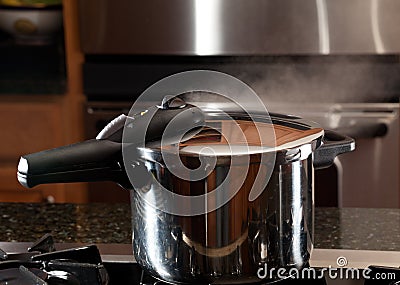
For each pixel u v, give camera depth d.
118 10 2.87
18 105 3.03
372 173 2.88
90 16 2.89
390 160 2.86
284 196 0.90
